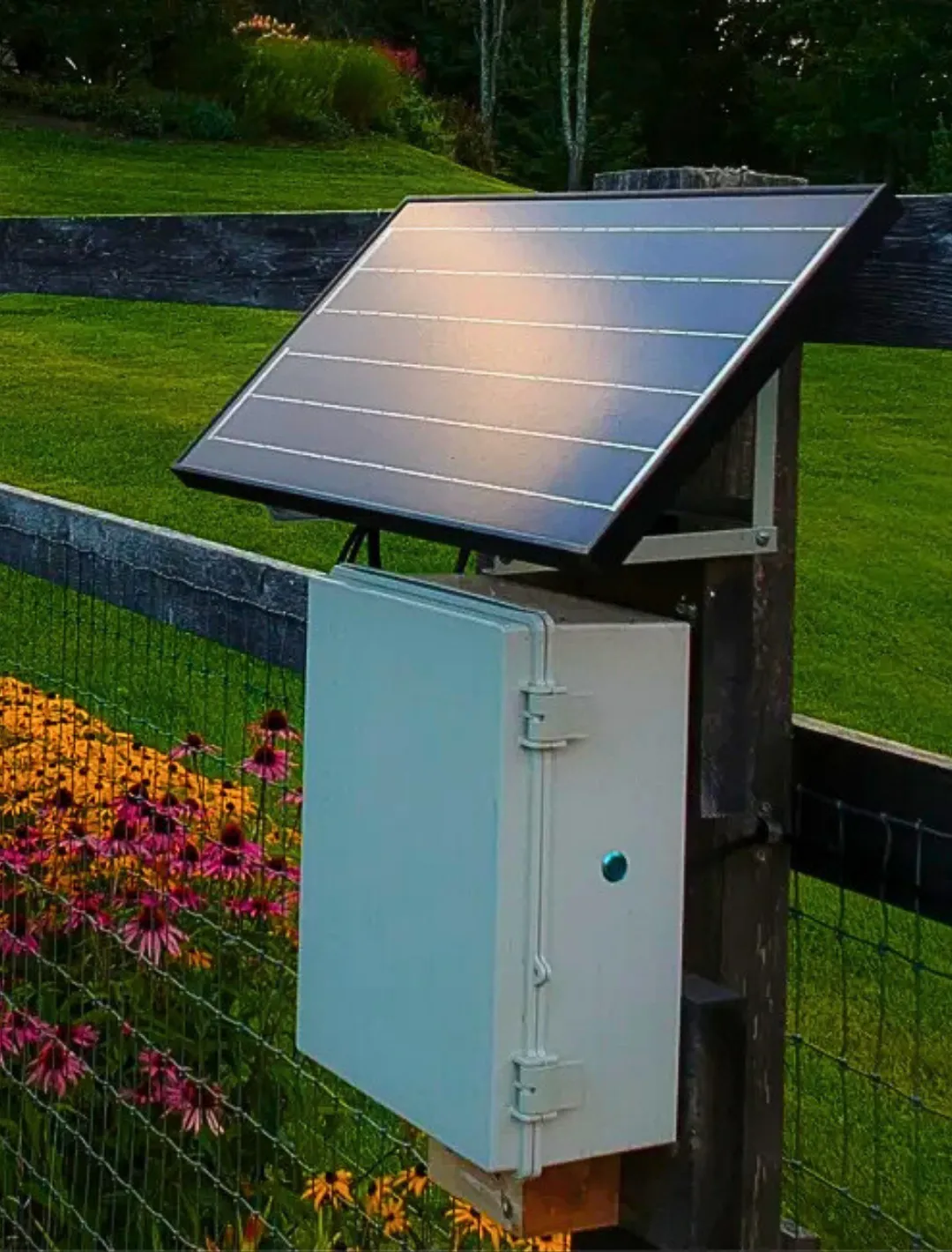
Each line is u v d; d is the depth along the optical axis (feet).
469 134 97.55
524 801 5.24
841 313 5.87
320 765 6.14
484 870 5.31
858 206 4.92
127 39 75.10
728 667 5.66
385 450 5.62
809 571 25.00
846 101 109.60
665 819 5.44
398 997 5.78
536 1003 5.33
